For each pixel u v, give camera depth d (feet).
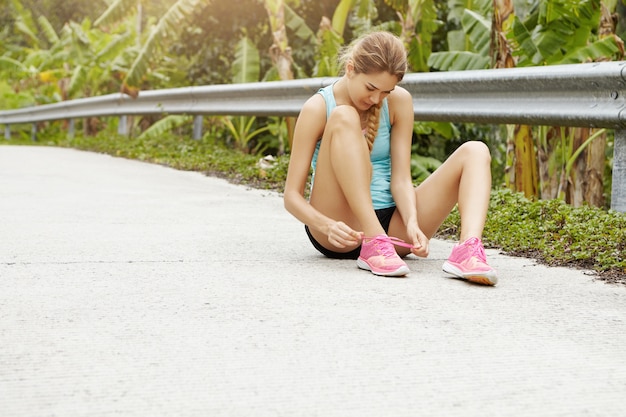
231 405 5.29
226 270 9.52
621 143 12.86
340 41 31.48
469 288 8.82
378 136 10.31
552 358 6.40
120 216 14.06
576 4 19.03
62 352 6.30
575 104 13.78
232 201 16.63
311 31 36.14
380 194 10.34
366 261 9.57
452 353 6.46
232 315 7.45
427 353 6.44
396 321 7.36
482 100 16.22
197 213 14.69
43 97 66.08
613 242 10.83
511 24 19.11
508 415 5.22
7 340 6.57
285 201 10.31
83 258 10.09
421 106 17.98
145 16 60.44
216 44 40.34
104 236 11.85
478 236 9.14
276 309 7.69
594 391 5.68
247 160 23.62
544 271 9.95
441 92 17.42
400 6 27.45
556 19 19.51
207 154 26.17
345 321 7.32
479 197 9.42
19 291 8.27
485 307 7.97
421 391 5.61
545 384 5.80
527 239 11.60
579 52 18.99
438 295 8.43
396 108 10.34
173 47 40.88
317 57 33.37
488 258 10.87
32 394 5.43
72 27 56.75
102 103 39.14
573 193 20.34
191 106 30.40
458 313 7.70
